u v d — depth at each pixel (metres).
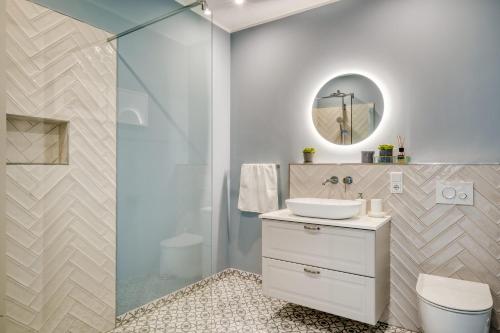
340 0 2.54
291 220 2.12
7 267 1.61
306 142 2.72
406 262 2.17
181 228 2.59
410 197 2.16
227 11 2.78
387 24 2.33
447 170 2.04
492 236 1.91
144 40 2.30
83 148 1.92
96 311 1.99
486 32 1.99
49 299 1.77
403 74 2.27
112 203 2.07
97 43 1.99
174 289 2.53
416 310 2.14
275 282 2.21
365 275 1.86
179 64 2.55
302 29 2.74
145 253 2.33
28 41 1.67
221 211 3.10
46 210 1.76
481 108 2.00
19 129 1.73
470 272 1.97
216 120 3.04
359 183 2.36
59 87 1.80
